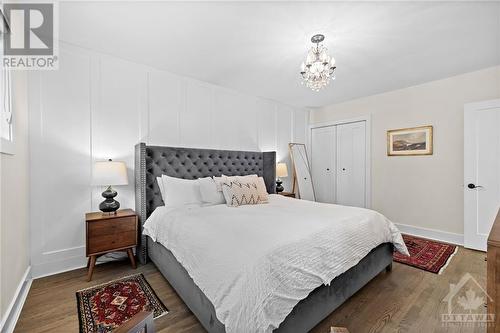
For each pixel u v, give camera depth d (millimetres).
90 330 1520
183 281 1731
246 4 1762
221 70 2996
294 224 1739
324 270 1492
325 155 4832
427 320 1633
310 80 2314
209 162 3328
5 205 1539
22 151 1977
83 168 2467
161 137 2996
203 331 1523
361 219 2025
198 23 2006
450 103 3252
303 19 1937
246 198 2635
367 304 1818
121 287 2049
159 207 2576
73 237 2406
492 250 916
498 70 2869
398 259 2648
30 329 1532
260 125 4168
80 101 2451
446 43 2326
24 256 2004
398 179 3783
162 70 2990
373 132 4090
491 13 1850
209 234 1604
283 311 1211
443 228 3332
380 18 1920
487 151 2883
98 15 1899
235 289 1187
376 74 3129
